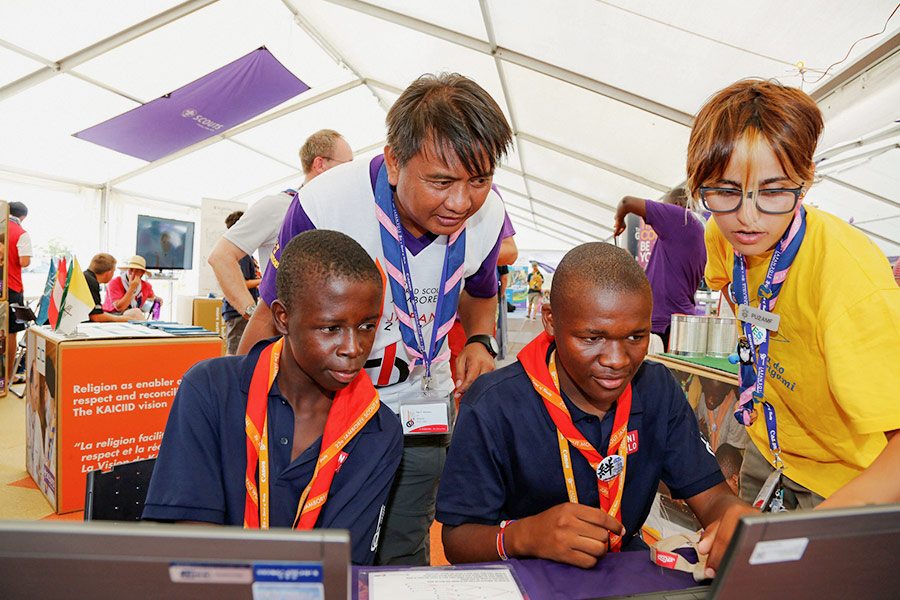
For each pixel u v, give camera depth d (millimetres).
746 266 1229
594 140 5426
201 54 4902
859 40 2398
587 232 11773
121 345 2281
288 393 969
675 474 1085
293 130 7238
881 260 973
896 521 469
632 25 3193
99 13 4094
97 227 7141
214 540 409
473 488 1004
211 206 5480
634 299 853
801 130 891
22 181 6211
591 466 1020
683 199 3162
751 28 2693
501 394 1038
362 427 992
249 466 917
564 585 754
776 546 448
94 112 5316
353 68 6215
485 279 1495
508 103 5586
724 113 929
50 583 421
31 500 2383
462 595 688
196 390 940
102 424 2270
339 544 406
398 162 1057
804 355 1098
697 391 2072
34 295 6141
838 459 1181
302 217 1271
